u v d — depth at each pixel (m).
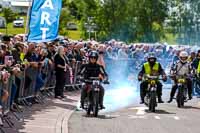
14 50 23.11
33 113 22.56
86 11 105.62
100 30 105.62
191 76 28.47
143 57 44.00
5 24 115.38
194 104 29.39
